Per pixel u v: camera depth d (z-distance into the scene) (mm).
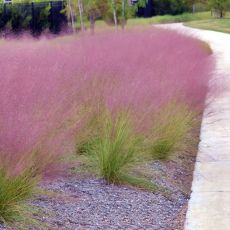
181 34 15469
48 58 6898
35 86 5105
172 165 6645
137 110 6227
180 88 7770
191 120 8336
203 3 54562
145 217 5043
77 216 4793
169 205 5438
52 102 5109
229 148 7500
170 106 6973
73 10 23156
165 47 11172
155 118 6508
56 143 4723
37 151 4578
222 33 33469
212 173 6410
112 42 10672
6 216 4328
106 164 5664
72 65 7094
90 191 5383
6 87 4672
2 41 12258
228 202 5453
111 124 5887
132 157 5824
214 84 9773
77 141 5762
